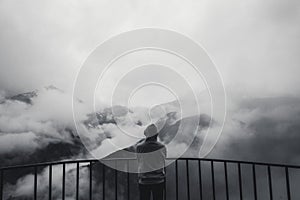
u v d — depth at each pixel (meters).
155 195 3.36
